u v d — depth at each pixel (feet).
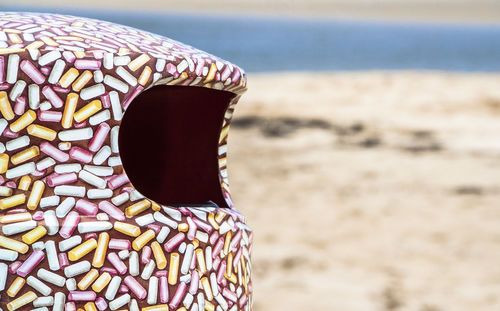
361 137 51.49
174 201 5.24
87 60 3.82
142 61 3.96
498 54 229.04
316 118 58.03
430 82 73.41
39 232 3.74
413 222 30.83
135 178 5.36
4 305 3.71
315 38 332.19
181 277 4.05
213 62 4.36
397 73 82.43
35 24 4.16
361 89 70.44
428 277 23.82
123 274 3.89
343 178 39.34
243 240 4.58
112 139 3.89
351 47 257.14
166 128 5.17
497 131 53.62
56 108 3.78
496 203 34.35
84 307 3.81
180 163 5.18
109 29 4.41
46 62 3.76
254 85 73.20
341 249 26.73
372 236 28.58
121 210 3.92
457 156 45.52
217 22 549.95
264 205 33.30
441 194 36.01
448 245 27.53
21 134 3.74
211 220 4.26
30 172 3.76
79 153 3.83
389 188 37.11
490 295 22.34
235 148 47.39
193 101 5.03
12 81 3.71
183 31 358.84
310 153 46.16
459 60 194.70
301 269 24.22
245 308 4.58
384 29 544.62
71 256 3.79
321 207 33.06
